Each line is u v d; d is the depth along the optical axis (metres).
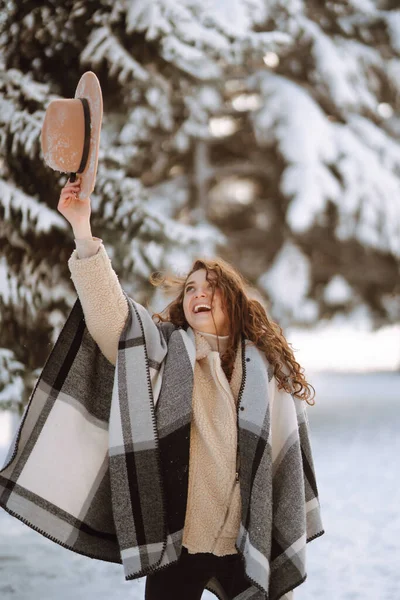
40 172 6.79
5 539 6.53
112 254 7.53
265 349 3.11
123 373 2.95
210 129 16.83
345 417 15.04
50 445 3.05
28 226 6.70
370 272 18.34
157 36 7.79
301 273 16.52
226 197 18.52
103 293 2.93
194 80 10.61
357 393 19.75
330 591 4.98
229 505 2.92
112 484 2.89
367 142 15.72
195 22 8.40
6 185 6.69
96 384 3.14
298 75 15.59
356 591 4.97
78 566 5.71
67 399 3.07
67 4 7.04
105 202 7.29
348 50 15.82
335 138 15.07
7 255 6.86
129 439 2.89
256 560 2.82
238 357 3.08
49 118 2.83
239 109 16.12
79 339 3.08
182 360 2.99
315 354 31.06
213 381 3.03
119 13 7.71
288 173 14.75
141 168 15.02
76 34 7.27
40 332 7.14
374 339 34.78
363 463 10.02
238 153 17.52
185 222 17.20
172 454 2.89
